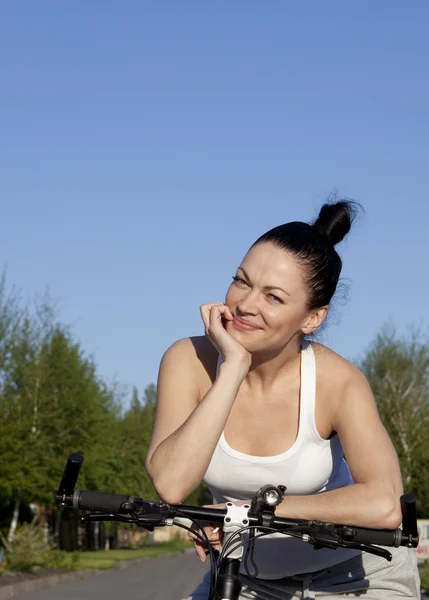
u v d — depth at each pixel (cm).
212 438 324
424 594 2350
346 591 380
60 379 3953
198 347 378
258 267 346
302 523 294
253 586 388
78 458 293
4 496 3778
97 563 3722
